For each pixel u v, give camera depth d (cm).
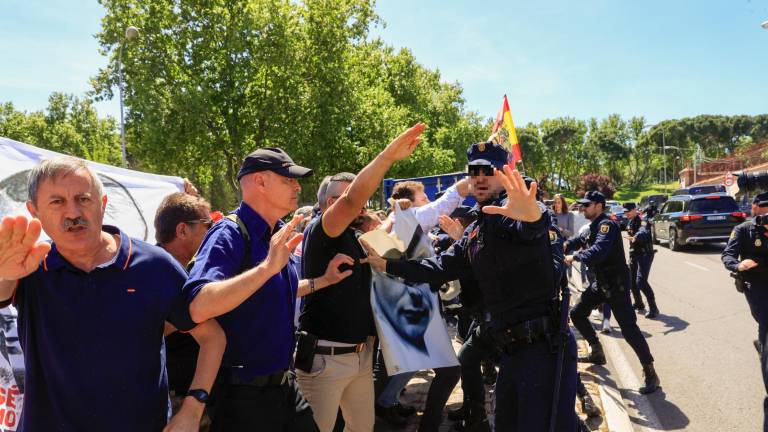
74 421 174
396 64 3950
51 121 5619
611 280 492
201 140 2342
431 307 337
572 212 913
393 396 418
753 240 414
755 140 9681
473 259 282
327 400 289
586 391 418
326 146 2592
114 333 175
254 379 222
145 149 2352
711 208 1628
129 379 178
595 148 10331
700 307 834
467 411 376
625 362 574
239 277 179
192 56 2277
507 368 278
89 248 175
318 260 293
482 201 278
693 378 513
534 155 9725
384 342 305
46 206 166
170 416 199
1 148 321
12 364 279
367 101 2759
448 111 4566
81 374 173
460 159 4428
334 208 270
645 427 409
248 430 220
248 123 2406
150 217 429
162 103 2222
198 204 270
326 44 2522
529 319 268
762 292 410
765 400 337
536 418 261
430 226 385
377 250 296
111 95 2377
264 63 2319
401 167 3225
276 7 2341
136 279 180
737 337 648
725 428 401
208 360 199
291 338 241
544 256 267
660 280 1125
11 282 169
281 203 232
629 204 818
